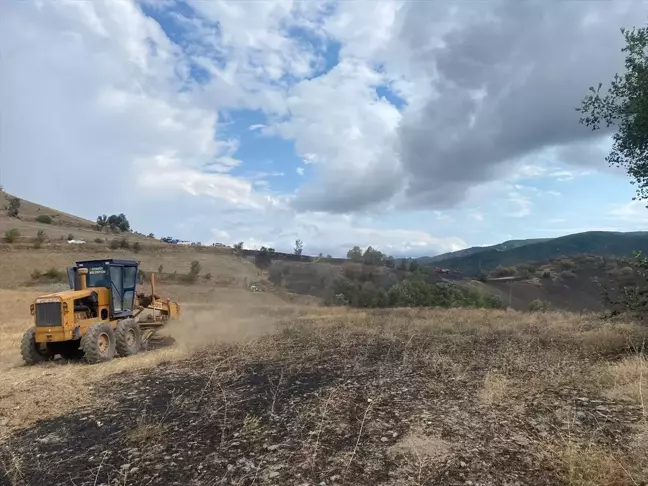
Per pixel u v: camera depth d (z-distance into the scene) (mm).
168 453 4906
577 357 8516
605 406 5613
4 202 102875
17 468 4703
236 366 9047
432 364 8477
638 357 7406
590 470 3906
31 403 7043
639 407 5441
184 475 4379
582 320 14867
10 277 45000
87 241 63031
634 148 9336
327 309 25125
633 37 8898
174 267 51438
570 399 5961
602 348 9102
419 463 4320
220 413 6113
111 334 11508
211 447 4980
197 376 8328
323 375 8031
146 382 8102
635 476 3791
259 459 4605
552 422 5188
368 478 4109
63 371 9469
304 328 14602
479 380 7184
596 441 4594
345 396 6547
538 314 18266
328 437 5055
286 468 4375
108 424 5992
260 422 5660
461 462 4297
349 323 15688
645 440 4457
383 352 10117
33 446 5438
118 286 12812
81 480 4441
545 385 6648
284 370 8500
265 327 16016
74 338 11008
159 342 14695
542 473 4023
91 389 7816
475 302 29719
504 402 5965
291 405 6270
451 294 30469
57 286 39594
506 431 4992
